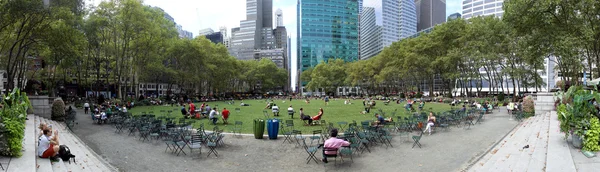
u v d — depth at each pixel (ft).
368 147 43.09
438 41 161.79
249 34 636.89
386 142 46.55
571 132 29.78
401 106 131.85
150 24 137.39
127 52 148.77
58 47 84.28
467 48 146.72
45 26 79.10
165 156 38.60
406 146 43.65
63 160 29.45
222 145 44.93
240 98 243.60
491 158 31.96
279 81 350.02
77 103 128.26
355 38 566.36
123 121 61.41
